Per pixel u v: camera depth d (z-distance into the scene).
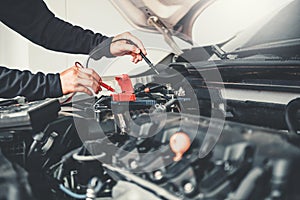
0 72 0.73
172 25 1.14
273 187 0.40
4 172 0.49
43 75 0.73
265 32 0.88
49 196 0.48
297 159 0.42
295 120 0.62
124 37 0.87
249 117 0.63
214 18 1.03
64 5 1.43
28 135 0.59
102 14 1.35
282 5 0.88
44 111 0.64
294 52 0.79
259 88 0.76
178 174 0.45
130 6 1.24
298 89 0.73
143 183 0.45
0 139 0.58
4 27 1.54
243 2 0.95
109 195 0.48
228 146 0.46
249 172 0.43
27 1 0.96
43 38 0.98
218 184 0.43
